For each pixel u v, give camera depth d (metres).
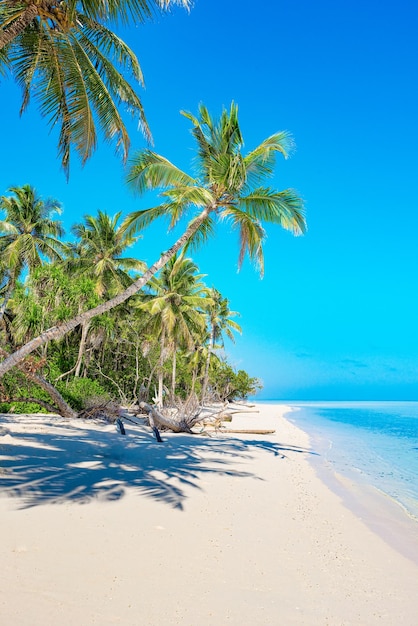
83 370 31.56
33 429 16.14
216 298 49.16
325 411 77.88
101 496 7.52
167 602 4.02
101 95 11.24
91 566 4.64
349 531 7.13
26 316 23.11
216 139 14.29
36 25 10.52
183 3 9.16
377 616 4.16
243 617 3.88
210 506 7.64
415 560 5.97
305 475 11.93
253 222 14.24
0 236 29.98
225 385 56.88
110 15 9.77
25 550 4.90
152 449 13.77
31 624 3.41
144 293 35.59
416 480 12.24
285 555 5.64
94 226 33.34
